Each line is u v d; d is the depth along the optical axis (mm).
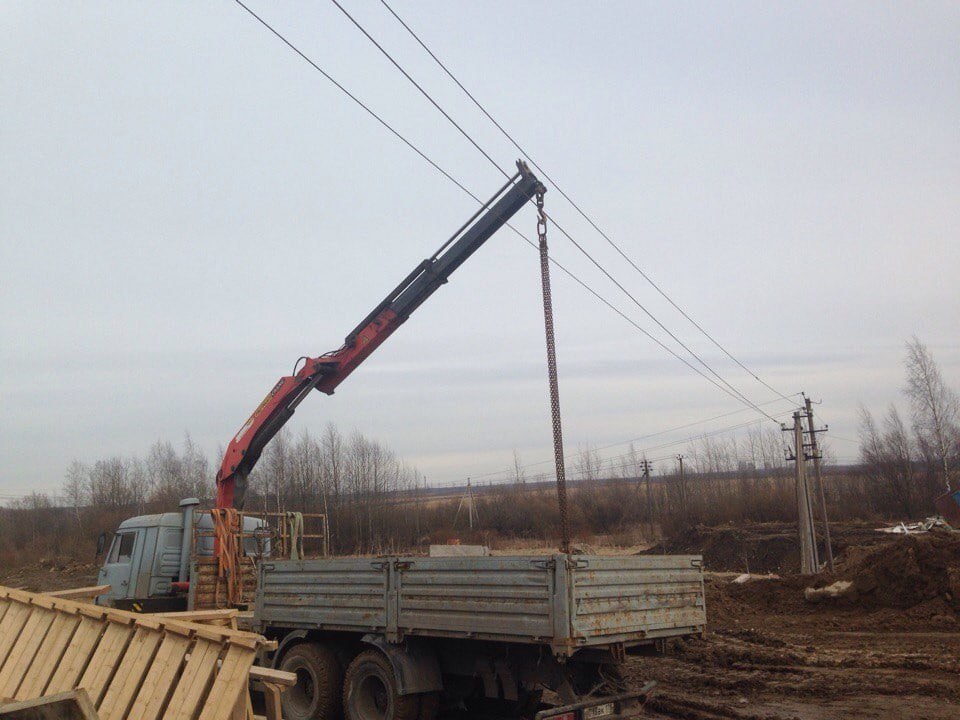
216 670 5977
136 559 14188
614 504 67375
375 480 53250
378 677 8945
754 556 39906
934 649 13758
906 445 55781
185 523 14242
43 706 4941
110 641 6895
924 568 18047
